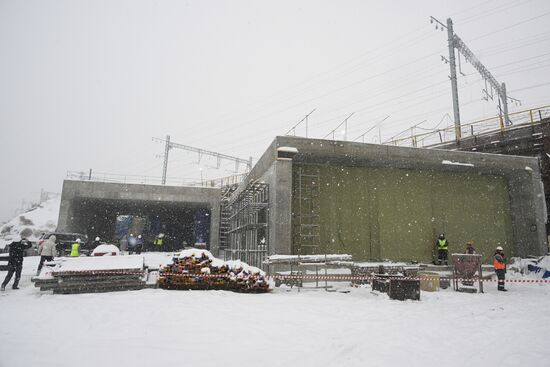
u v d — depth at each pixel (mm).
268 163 17297
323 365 4660
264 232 17672
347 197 17578
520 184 20156
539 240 19234
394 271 14109
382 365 4727
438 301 10180
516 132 23641
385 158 17375
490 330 6719
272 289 11688
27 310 7684
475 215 19516
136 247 29047
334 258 12727
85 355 4805
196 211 39500
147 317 7051
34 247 24562
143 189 32031
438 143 28188
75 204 32062
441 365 4797
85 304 8406
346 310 8297
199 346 5277
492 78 31938
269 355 4965
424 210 18641
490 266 17562
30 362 4512
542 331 6695
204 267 11461
